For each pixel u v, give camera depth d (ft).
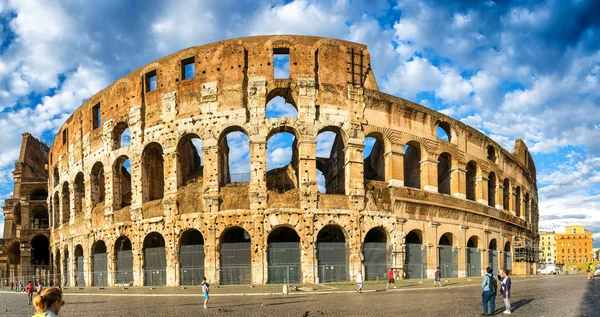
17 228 344.49
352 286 167.94
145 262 198.29
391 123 205.87
